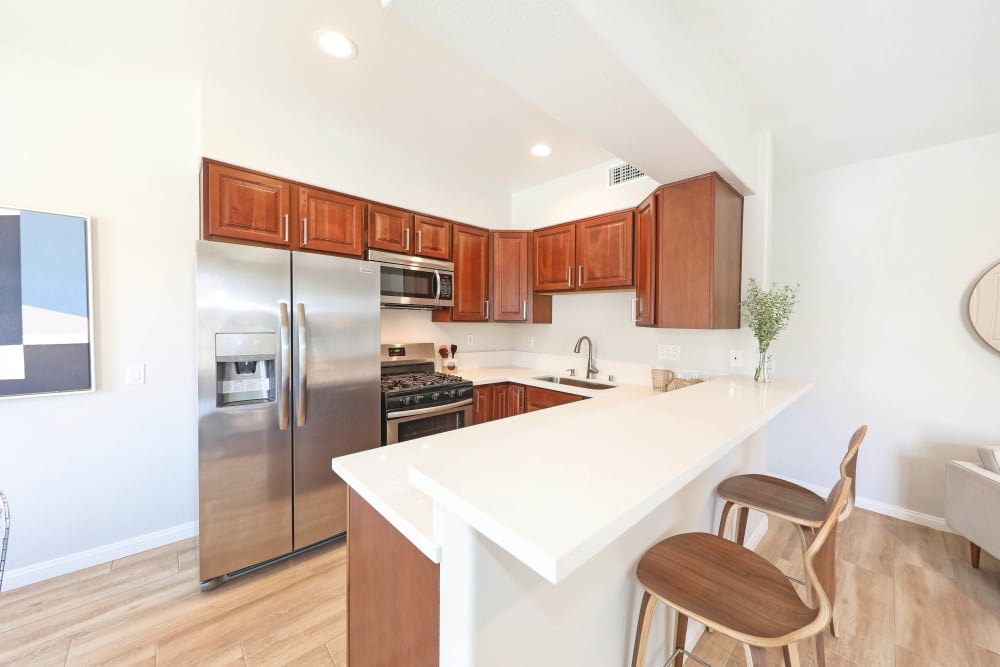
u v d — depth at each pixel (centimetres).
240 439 192
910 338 256
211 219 202
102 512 205
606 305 336
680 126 151
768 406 147
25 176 182
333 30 164
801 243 294
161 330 219
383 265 271
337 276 220
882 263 265
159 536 220
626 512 63
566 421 123
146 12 154
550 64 118
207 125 201
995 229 231
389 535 102
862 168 270
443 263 312
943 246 245
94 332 199
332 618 170
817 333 288
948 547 228
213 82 200
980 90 185
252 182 215
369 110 225
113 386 206
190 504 230
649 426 117
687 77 151
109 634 160
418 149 275
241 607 176
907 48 157
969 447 239
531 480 75
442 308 332
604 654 113
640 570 111
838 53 161
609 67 118
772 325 214
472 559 72
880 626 169
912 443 257
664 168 191
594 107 140
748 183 212
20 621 166
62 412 194
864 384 272
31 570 188
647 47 127
